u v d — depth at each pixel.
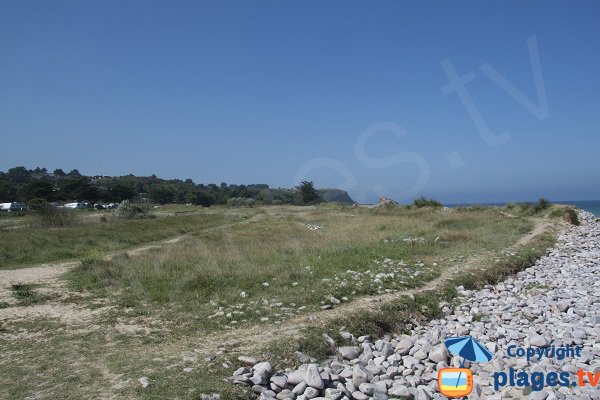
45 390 6.79
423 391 7.86
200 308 11.45
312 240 24.89
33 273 17.23
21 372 7.54
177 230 37.09
